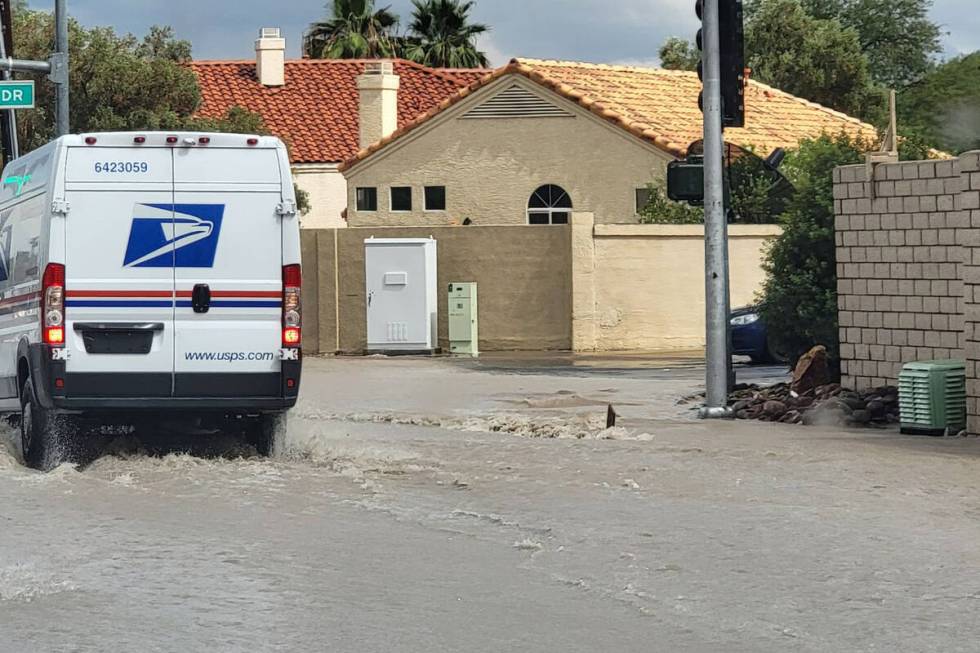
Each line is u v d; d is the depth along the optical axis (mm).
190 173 17422
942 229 21750
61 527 13336
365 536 12953
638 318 39250
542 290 39312
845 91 82688
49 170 17344
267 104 65125
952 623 9883
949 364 20188
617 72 54469
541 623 9953
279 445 18250
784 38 83438
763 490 15312
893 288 22516
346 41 88062
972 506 14305
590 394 26984
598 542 12648
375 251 39500
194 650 9289
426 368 34250
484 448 18750
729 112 23391
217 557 12055
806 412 21906
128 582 11164
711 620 10000
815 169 25953
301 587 11031
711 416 22812
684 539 12742
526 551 12312
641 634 9664
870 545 12438
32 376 17328
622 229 39031
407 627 9867
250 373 17500
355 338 40156
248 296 17516
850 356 23250
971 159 19766
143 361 17250
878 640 9469
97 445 18906
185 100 54594
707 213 23031
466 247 39656
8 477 16297
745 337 34062
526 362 35906
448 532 13141
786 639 9508
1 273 19141
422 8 90688
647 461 17484
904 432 20281
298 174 61625
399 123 62219
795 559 11906
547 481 15977
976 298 19812
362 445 19031
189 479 16109
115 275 17188
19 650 9273
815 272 25375
